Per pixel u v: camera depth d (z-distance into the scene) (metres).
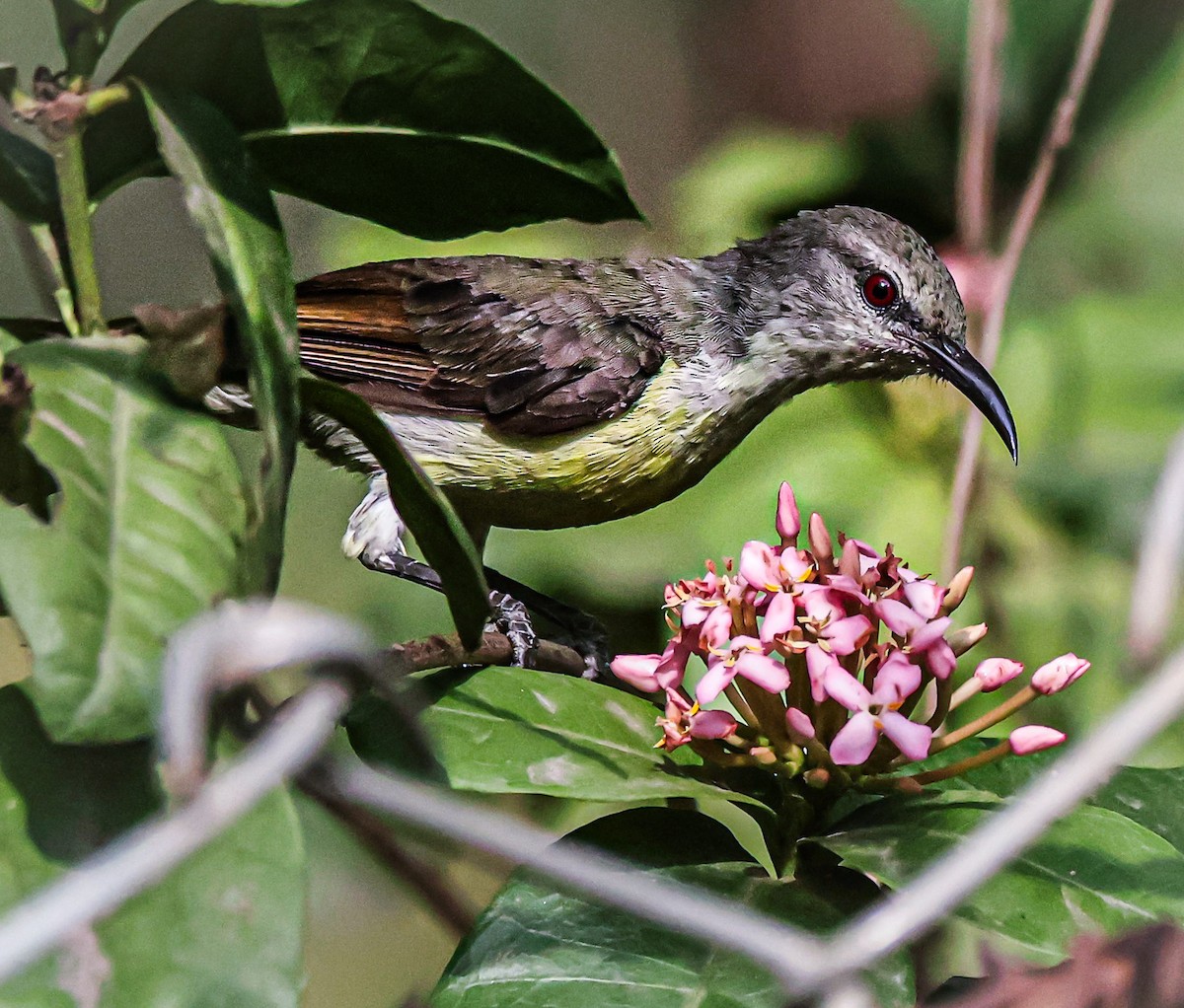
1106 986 1.86
